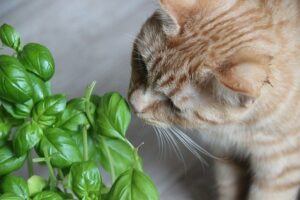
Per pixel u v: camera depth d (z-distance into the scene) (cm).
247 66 73
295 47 83
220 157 100
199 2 81
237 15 82
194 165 108
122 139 73
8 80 67
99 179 67
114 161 74
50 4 133
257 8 83
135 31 126
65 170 72
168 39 81
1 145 70
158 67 82
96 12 131
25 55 70
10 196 63
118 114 72
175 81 81
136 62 87
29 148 69
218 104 80
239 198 103
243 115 83
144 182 68
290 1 85
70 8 132
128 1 132
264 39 81
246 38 80
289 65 83
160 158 109
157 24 84
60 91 116
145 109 86
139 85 86
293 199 97
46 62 70
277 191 95
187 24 81
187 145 100
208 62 78
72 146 70
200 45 79
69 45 125
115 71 119
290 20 84
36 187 69
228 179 102
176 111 85
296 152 90
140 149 109
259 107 83
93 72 119
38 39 126
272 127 87
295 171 92
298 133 88
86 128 73
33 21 130
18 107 69
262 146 90
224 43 79
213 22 81
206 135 95
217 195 105
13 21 131
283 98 83
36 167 100
